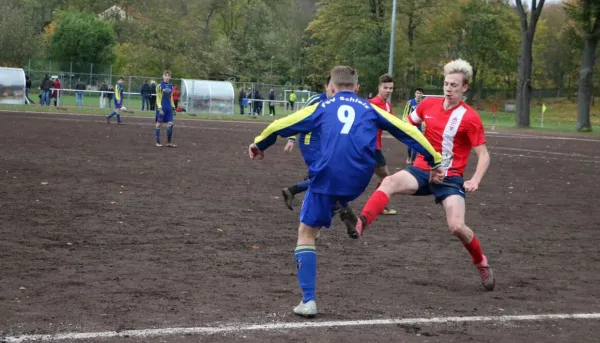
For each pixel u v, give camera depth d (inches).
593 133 1840.6
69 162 637.3
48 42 2694.4
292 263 294.8
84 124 1187.3
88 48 2605.8
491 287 261.9
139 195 463.5
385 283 267.9
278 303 232.5
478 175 259.4
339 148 218.1
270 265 289.3
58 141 845.8
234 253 308.5
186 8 2696.9
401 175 257.8
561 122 2603.3
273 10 2817.4
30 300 223.5
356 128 220.1
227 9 2716.5
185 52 2554.1
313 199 222.2
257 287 253.0
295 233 361.1
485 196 542.9
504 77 3341.5
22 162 617.9
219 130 1238.9
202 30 2719.0
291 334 199.6
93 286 243.9
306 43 2807.6
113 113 1226.0
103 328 197.5
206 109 1772.9
